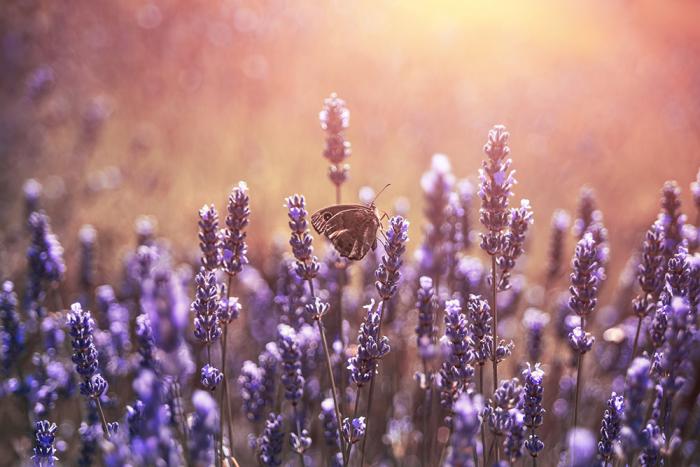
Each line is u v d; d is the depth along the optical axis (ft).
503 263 2.93
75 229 5.47
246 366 3.16
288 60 8.18
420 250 3.35
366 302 3.51
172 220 5.88
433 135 7.14
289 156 6.98
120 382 3.46
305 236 2.87
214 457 2.82
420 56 8.43
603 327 3.79
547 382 3.46
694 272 2.87
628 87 8.95
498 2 10.05
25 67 7.97
